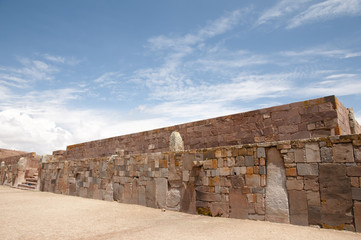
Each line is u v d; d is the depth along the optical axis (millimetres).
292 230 6980
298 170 7918
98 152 23734
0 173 30594
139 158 13344
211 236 6594
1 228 8016
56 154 28750
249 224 7828
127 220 9289
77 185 17562
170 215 10094
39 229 7945
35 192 19875
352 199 6922
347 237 6215
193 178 10531
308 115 11312
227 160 9523
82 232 7586
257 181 8641
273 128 12344
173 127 17500
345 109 12289
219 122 14664
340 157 7285
